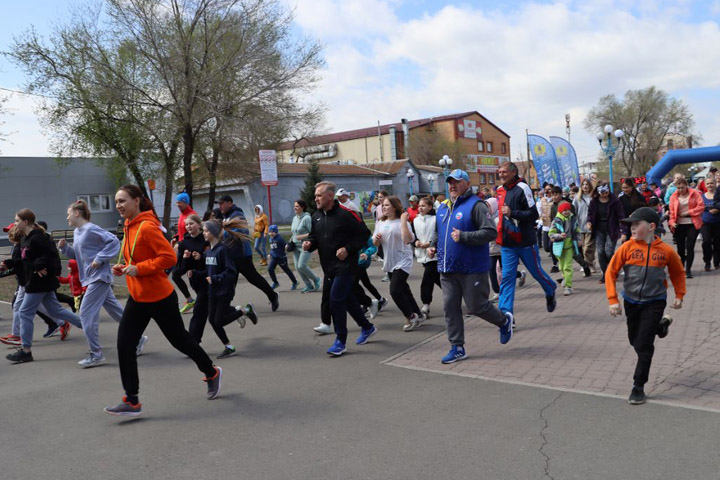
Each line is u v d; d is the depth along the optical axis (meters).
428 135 64.38
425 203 7.72
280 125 24.53
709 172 10.20
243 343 6.88
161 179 25.25
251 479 3.35
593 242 10.32
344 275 6.00
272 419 4.30
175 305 4.54
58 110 22.33
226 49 22.66
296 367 5.71
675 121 62.75
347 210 6.10
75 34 21.77
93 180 35.75
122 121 22.75
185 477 3.42
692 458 3.27
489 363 5.44
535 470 3.25
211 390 4.81
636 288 4.25
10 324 8.77
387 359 5.83
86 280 6.07
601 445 3.50
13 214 32.78
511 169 6.61
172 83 22.38
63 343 7.31
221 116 22.53
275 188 41.16
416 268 13.45
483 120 74.44
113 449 3.89
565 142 22.23
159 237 4.41
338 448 3.71
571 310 7.62
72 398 5.04
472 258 5.39
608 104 65.38
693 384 4.44
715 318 6.47
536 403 4.28
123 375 4.38
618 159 65.69
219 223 6.21
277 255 10.91
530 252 6.59
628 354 5.37
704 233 9.85
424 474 3.29
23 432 4.28
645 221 4.18
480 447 3.59
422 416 4.17
